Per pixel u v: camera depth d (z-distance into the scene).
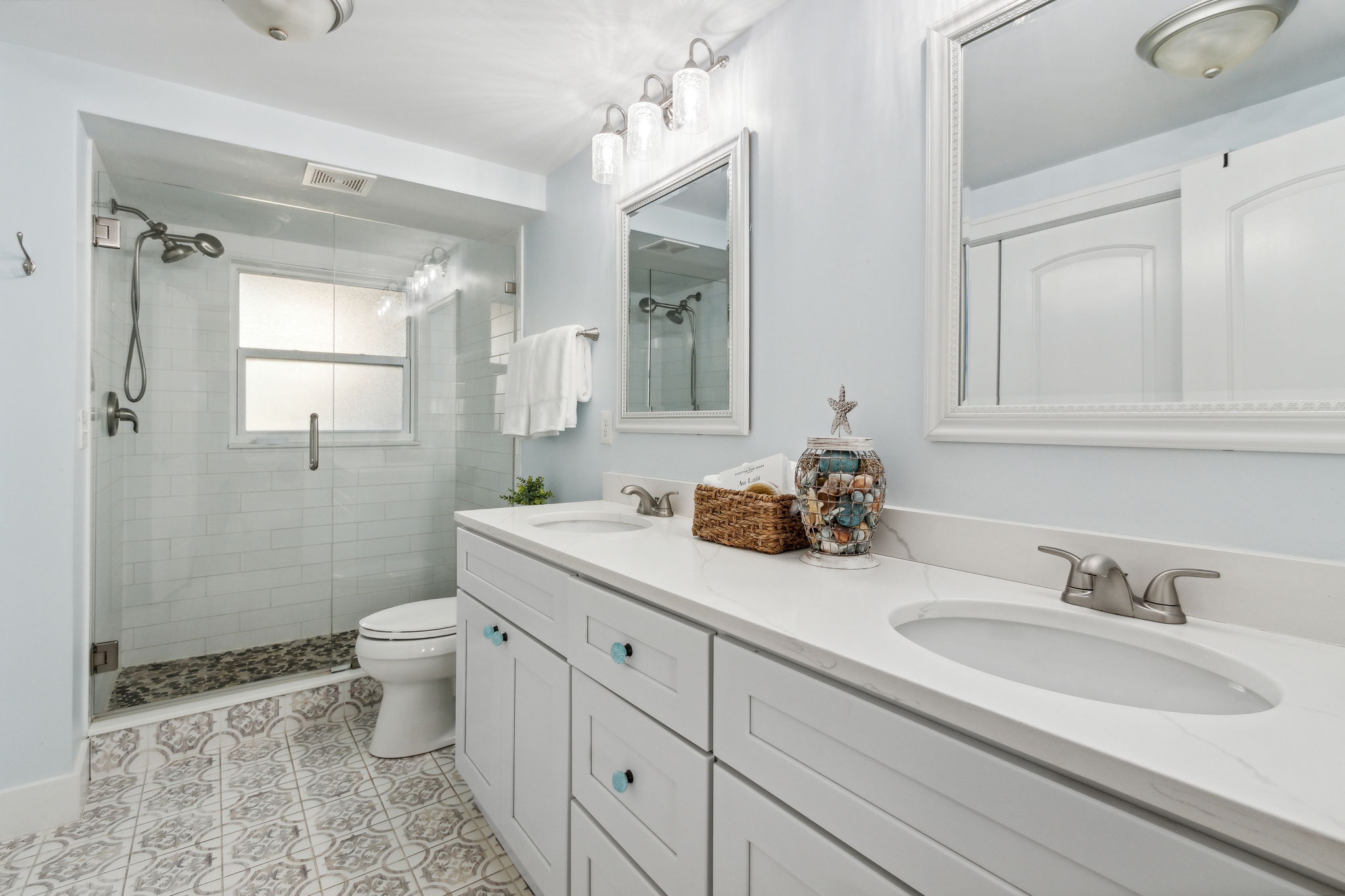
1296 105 0.78
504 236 2.94
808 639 0.74
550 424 2.24
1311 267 0.77
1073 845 0.51
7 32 1.63
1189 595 0.86
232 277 2.34
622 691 1.08
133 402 2.19
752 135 1.60
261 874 1.49
